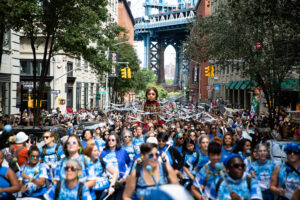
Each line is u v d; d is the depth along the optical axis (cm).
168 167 511
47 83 4159
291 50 2028
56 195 543
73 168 533
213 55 2661
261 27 2162
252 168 693
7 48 2777
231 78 6012
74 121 2770
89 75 5784
